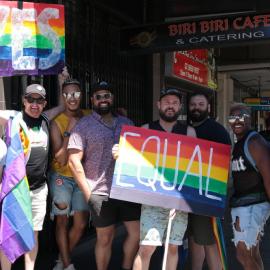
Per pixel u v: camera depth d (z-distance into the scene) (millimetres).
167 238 4043
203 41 7641
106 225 4590
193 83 11852
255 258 4121
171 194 4113
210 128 4711
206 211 4125
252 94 23125
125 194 4121
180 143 4203
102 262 4688
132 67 9039
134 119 9070
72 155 4508
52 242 6191
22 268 5418
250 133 4020
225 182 4176
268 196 3975
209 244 4352
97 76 7711
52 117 5004
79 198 5117
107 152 4547
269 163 3924
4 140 4312
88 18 7469
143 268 4199
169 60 10141
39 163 4531
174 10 9398
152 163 4168
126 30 8078
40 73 5016
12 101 5652
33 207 4547
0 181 4180
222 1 8812
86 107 7328
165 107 4285
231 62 14555
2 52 4863
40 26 5000
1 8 4828
